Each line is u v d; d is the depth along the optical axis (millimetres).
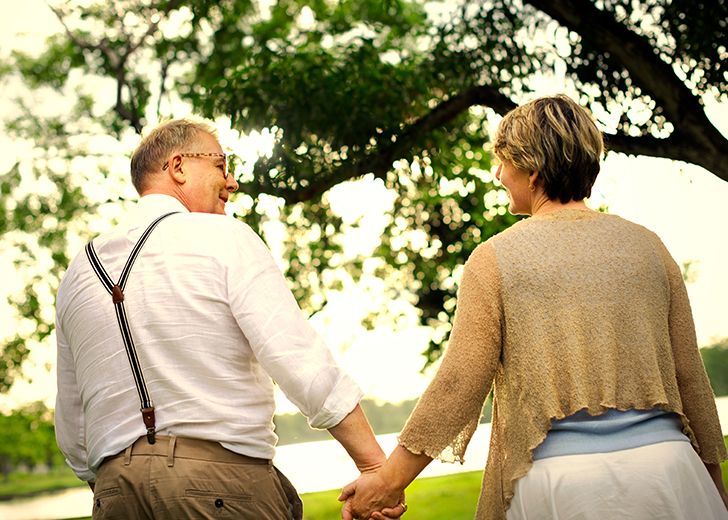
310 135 6840
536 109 2119
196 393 2027
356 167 6836
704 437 2045
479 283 2020
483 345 2004
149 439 2018
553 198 2105
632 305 1945
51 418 10047
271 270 2139
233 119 6805
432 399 2033
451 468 10500
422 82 6898
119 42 8414
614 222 2051
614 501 1837
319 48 7125
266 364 2057
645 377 1911
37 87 8789
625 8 5984
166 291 2078
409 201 8531
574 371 1904
